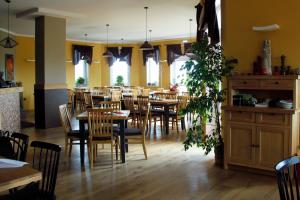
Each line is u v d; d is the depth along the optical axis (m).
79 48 13.97
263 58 4.38
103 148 5.91
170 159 5.10
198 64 4.61
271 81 4.12
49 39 8.26
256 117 4.21
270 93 4.53
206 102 4.61
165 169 4.55
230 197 3.50
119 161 4.99
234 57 4.87
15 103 6.61
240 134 4.37
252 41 4.69
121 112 5.23
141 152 5.57
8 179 1.77
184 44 12.77
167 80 13.77
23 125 8.64
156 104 7.44
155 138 6.84
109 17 9.15
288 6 4.35
